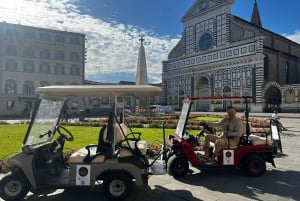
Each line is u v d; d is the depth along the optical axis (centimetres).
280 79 5450
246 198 618
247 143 807
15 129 1944
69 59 5734
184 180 750
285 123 2622
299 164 934
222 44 5238
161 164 739
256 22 6419
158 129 1883
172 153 788
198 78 5700
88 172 596
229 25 5119
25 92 5306
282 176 788
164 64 6525
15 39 5209
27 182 594
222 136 819
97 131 1773
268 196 630
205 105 5022
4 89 5131
